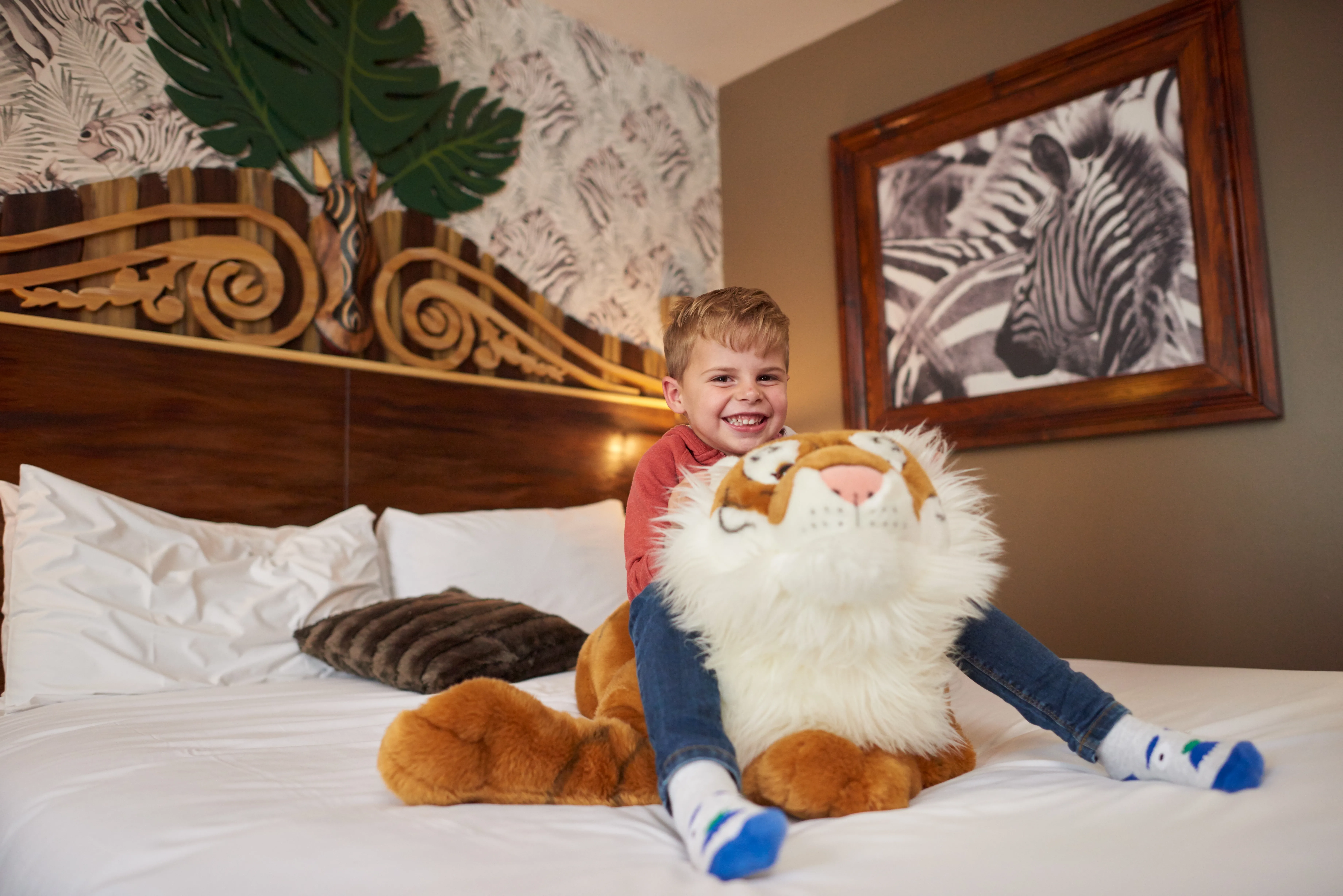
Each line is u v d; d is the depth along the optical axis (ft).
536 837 1.99
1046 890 1.57
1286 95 6.69
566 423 8.21
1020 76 8.06
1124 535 7.41
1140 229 7.35
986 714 3.54
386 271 7.11
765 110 10.25
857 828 2.00
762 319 3.64
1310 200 6.55
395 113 7.41
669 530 2.61
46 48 5.66
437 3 7.94
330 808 2.30
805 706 2.28
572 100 9.02
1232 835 1.81
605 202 9.24
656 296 9.65
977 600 2.46
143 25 6.10
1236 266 6.81
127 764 2.89
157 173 6.02
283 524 6.25
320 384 6.57
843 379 9.31
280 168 6.77
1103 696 2.44
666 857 1.89
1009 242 8.15
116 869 2.01
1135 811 2.02
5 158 5.46
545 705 3.19
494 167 8.15
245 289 6.25
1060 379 7.76
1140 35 7.37
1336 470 6.37
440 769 2.23
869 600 2.15
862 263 9.18
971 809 2.10
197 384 5.94
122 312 5.72
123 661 4.44
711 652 2.37
